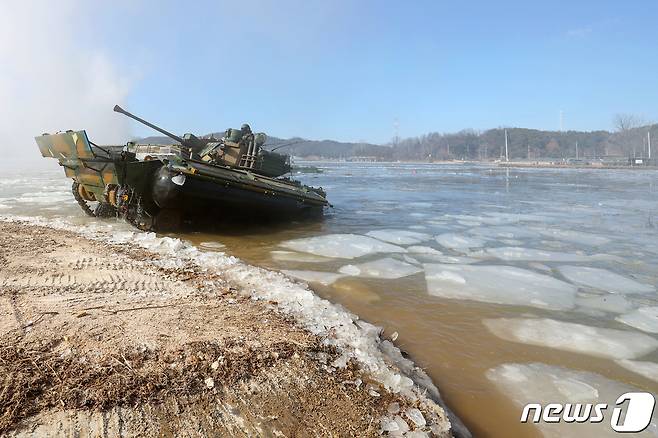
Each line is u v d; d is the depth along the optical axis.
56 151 11.77
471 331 5.24
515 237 11.48
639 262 8.93
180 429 2.76
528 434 3.37
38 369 3.19
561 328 5.41
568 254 9.59
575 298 6.63
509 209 17.38
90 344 3.65
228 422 2.88
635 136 112.81
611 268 8.48
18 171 42.28
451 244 10.40
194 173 9.96
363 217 15.01
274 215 12.23
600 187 28.80
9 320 4.07
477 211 16.75
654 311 6.16
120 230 10.41
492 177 42.34
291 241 10.27
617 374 4.36
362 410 3.16
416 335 5.05
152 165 10.26
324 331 4.47
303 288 6.25
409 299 6.32
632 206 18.06
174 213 10.88
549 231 12.30
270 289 5.84
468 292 6.72
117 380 3.13
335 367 3.72
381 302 6.15
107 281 5.63
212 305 4.97
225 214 11.27
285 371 3.51
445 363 4.40
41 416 2.71
